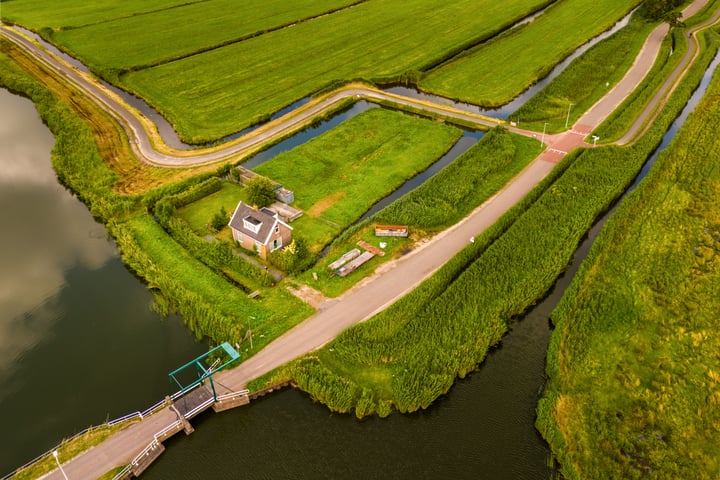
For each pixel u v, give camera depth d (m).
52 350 58.09
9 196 85.06
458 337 56.22
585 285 63.56
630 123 100.38
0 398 52.69
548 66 127.00
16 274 69.25
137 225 75.75
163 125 104.88
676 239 70.75
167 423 49.12
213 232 74.31
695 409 49.25
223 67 128.88
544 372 54.59
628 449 46.12
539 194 80.81
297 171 88.12
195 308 60.12
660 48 136.00
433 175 85.88
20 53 136.88
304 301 62.22
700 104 107.62
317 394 51.34
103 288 67.12
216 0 179.75
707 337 56.34
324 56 135.12
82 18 162.50
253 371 53.69
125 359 56.91
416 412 50.78
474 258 68.75
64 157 91.50
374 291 63.44
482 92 116.69
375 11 167.88
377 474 45.59
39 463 45.91
